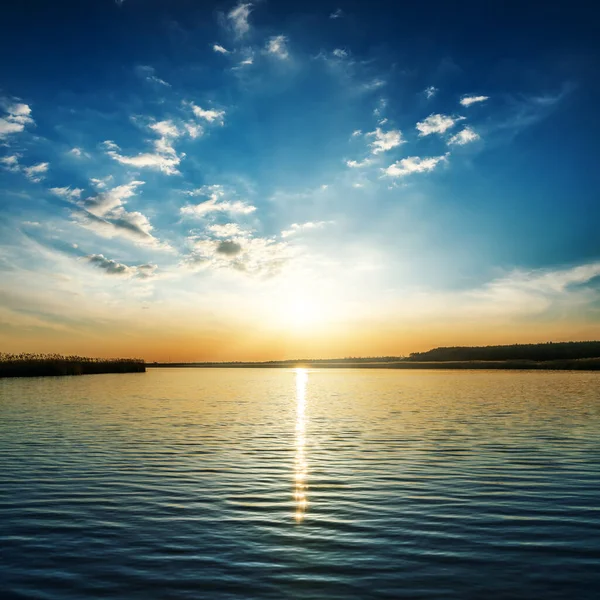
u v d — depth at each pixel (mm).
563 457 22672
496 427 32094
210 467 20797
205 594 9820
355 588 10078
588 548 12117
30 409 43625
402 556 11648
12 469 20406
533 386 75125
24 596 9742
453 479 18781
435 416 38438
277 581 10375
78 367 119000
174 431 30766
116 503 15805
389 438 28062
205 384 92812
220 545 12336
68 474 19578
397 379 111438
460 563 11266
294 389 77438
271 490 17297
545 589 10023
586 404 47156
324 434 29547
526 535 12992
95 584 10250
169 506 15484
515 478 18891
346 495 16672
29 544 12414
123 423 34594
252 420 36500
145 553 11844
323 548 12141
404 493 16875
